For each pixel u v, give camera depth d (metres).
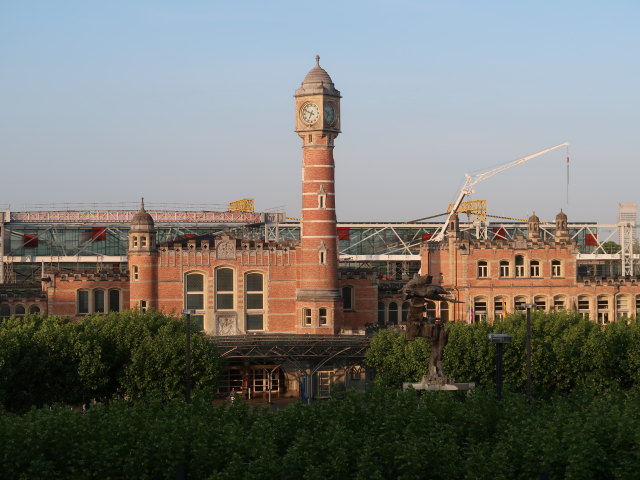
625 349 123.56
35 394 115.56
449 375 121.19
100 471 72.56
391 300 165.38
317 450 72.69
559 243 161.12
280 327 156.62
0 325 128.50
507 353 121.69
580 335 124.50
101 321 128.12
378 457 72.31
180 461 72.81
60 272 158.50
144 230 155.38
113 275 159.12
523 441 73.12
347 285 161.38
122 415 78.06
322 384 146.62
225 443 74.12
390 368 129.50
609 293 162.00
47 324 124.81
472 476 69.38
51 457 73.25
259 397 148.25
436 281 163.88
